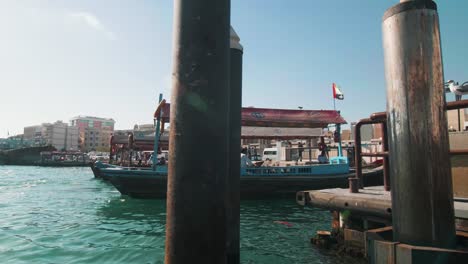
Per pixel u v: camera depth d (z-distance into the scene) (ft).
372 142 128.88
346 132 189.88
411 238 10.00
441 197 9.84
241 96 17.43
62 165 282.56
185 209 7.80
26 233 37.04
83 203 62.95
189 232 7.73
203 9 8.26
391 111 10.80
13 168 258.16
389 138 10.93
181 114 8.09
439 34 10.58
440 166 9.95
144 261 26.43
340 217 25.64
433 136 10.00
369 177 62.95
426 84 10.14
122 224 42.47
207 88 8.08
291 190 64.28
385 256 10.32
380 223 21.24
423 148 10.00
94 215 49.47
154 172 61.77
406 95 10.34
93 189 92.73
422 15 10.30
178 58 8.33
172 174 8.07
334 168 66.18
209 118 8.03
